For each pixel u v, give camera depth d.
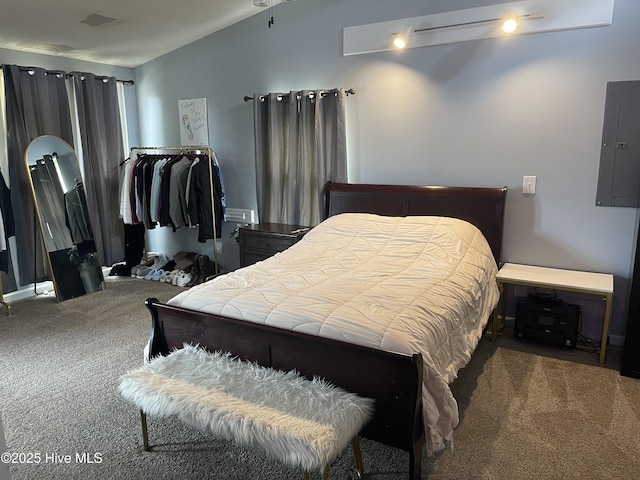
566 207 3.27
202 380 1.96
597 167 3.13
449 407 1.84
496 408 2.45
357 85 3.87
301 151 4.14
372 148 3.90
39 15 3.51
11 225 4.06
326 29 3.93
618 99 3.01
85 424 2.35
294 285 2.46
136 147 4.87
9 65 3.97
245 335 2.12
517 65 3.26
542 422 2.32
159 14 3.82
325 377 1.94
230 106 4.58
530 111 3.27
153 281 4.84
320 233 3.54
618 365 2.92
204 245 5.07
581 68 3.08
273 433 1.63
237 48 4.41
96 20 3.75
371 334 1.89
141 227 5.12
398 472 1.99
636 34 2.90
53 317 3.82
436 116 3.60
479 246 3.17
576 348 3.16
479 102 3.43
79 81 4.49
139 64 5.07
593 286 2.89
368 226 3.45
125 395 1.97
